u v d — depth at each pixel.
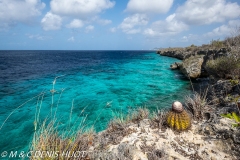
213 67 10.22
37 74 21.73
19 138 6.39
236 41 11.12
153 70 24.88
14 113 8.87
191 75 16.69
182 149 3.19
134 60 46.38
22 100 11.06
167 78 18.28
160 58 51.16
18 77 19.39
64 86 15.19
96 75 21.14
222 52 14.80
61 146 3.04
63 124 7.29
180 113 3.77
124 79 18.34
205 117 4.38
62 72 23.77
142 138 3.56
